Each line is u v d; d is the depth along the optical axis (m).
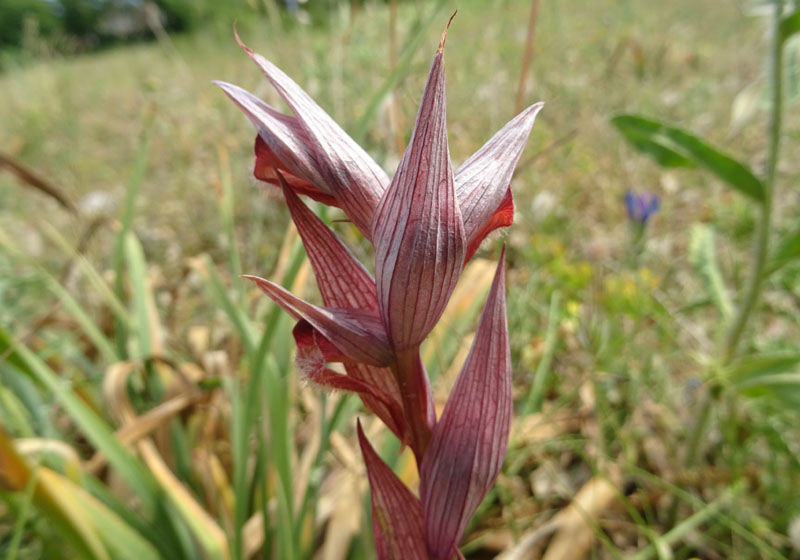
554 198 0.33
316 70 0.28
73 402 0.16
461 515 0.09
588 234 0.34
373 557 0.16
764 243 0.18
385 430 0.19
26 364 0.17
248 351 0.17
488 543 0.18
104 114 0.71
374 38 0.38
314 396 0.21
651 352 0.24
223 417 0.22
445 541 0.09
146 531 0.16
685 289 0.29
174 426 0.20
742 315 0.18
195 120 0.47
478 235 0.09
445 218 0.07
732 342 0.19
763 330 0.26
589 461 0.18
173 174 0.48
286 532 0.15
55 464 0.17
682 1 0.77
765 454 0.21
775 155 0.17
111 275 0.26
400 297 0.08
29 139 0.50
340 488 0.19
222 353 0.23
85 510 0.14
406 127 0.20
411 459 0.17
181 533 0.17
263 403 0.17
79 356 0.24
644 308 0.24
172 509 0.17
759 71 0.53
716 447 0.21
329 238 0.09
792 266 0.23
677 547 0.19
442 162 0.07
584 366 0.23
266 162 0.08
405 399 0.09
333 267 0.09
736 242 0.32
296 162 0.08
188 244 0.38
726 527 0.19
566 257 0.30
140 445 0.17
